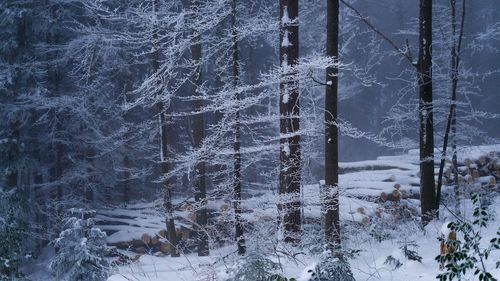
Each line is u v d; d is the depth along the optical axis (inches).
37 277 633.0
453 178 642.8
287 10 424.2
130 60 730.2
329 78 363.3
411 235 415.5
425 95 465.1
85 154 811.4
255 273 258.8
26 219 695.1
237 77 433.1
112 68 702.5
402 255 302.4
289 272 303.7
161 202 639.1
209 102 828.0
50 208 755.4
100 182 842.8
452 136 550.0
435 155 509.7
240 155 442.0
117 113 761.6
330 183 364.2
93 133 777.6
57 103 698.8
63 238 415.8
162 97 471.5
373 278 281.1
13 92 697.0
